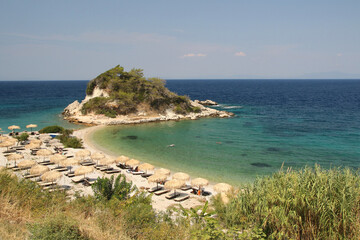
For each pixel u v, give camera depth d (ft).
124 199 48.62
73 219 27.86
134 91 243.60
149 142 137.90
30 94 468.75
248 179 85.10
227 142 137.90
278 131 165.68
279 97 440.04
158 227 31.27
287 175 34.60
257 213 30.94
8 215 29.50
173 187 67.77
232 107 300.81
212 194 72.54
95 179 79.25
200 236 27.91
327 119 209.97
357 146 127.44
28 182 42.24
